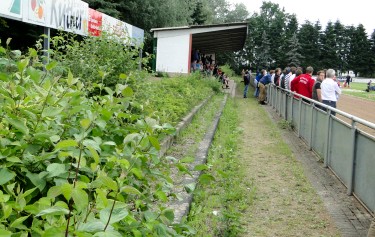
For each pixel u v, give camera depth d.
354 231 5.45
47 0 9.82
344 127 7.38
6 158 2.15
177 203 4.98
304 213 6.07
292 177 7.98
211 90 23.97
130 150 2.60
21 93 2.55
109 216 1.73
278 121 16.16
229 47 42.53
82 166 2.17
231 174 7.68
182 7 43.12
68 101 2.72
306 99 11.03
